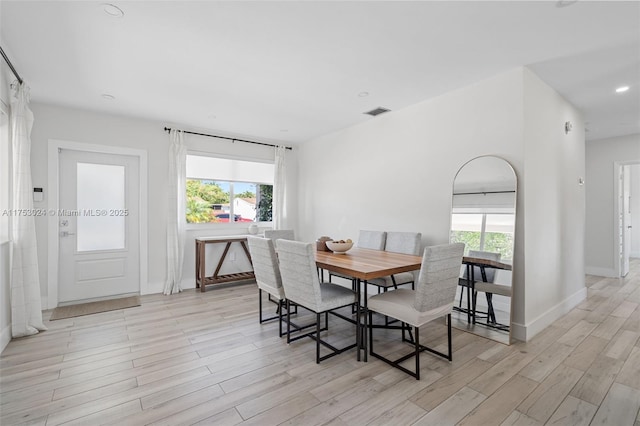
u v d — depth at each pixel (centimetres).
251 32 215
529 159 271
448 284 219
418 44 231
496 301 273
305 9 191
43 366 221
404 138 366
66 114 362
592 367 220
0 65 242
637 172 723
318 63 259
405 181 365
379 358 232
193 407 175
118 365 222
